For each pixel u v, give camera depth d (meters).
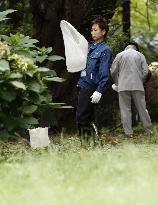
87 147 11.61
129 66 17.62
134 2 29.23
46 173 7.07
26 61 10.74
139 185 5.77
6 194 5.86
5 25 21.45
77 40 13.66
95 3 21.58
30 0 21.47
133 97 17.84
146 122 17.97
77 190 5.73
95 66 13.50
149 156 8.64
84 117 13.66
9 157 10.17
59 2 21.41
